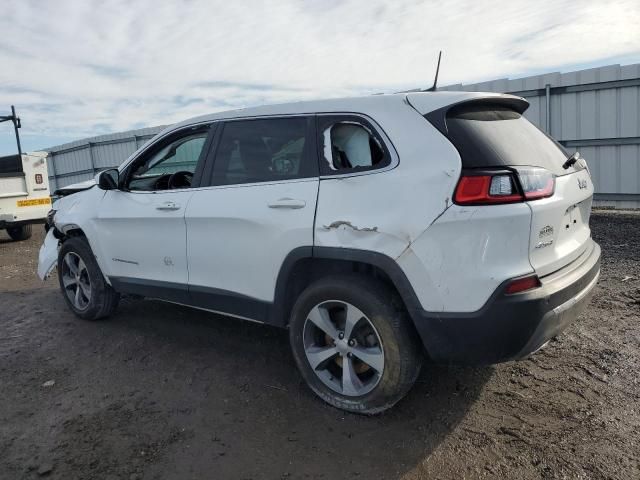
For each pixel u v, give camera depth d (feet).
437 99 9.72
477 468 8.61
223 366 12.73
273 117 11.55
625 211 31.63
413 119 9.59
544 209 8.96
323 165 10.46
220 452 9.27
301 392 11.30
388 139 9.69
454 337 8.95
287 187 10.82
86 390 11.75
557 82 33.01
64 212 16.47
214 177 12.39
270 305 11.28
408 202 9.13
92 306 15.85
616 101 31.37
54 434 9.98
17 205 32.19
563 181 9.89
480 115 9.89
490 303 8.57
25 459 9.21
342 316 10.55
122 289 14.93
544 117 34.09
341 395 10.34
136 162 14.61
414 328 9.67
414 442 9.38
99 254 15.19
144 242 13.76
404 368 9.53
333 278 10.20
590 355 12.44
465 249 8.64
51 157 67.72
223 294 12.14
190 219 12.40
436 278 8.89
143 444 9.57
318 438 9.61
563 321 9.30
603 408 10.18
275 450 9.29
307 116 10.99
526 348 8.88
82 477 8.68
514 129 10.18
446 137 9.15
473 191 8.62
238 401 11.02
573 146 33.35
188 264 12.81
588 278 10.11
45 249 17.89
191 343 14.23
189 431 9.95
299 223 10.41
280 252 10.77
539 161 9.71
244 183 11.69
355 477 8.52
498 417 10.05
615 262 20.53
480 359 9.03
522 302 8.53
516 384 11.26
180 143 13.92
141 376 12.37
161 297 13.88
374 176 9.67
